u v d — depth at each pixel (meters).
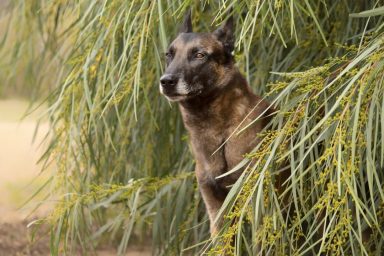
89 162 10.05
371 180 6.60
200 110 8.33
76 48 9.38
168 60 8.51
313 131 6.70
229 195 7.22
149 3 8.53
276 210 7.56
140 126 10.39
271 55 9.71
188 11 8.80
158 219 10.06
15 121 28.55
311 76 7.50
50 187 9.95
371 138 6.91
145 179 9.78
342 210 6.90
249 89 8.49
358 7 9.14
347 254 7.98
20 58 11.59
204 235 9.94
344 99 6.79
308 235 7.40
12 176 18.67
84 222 9.84
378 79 6.75
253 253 7.88
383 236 7.02
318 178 7.54
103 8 8.30
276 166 7.58
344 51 9.13
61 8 11.19
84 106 9.31
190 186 10.00
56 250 9.08
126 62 8.46
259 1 7.65
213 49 8.30
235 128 8.23
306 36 9.44
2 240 12.71
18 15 11.26
